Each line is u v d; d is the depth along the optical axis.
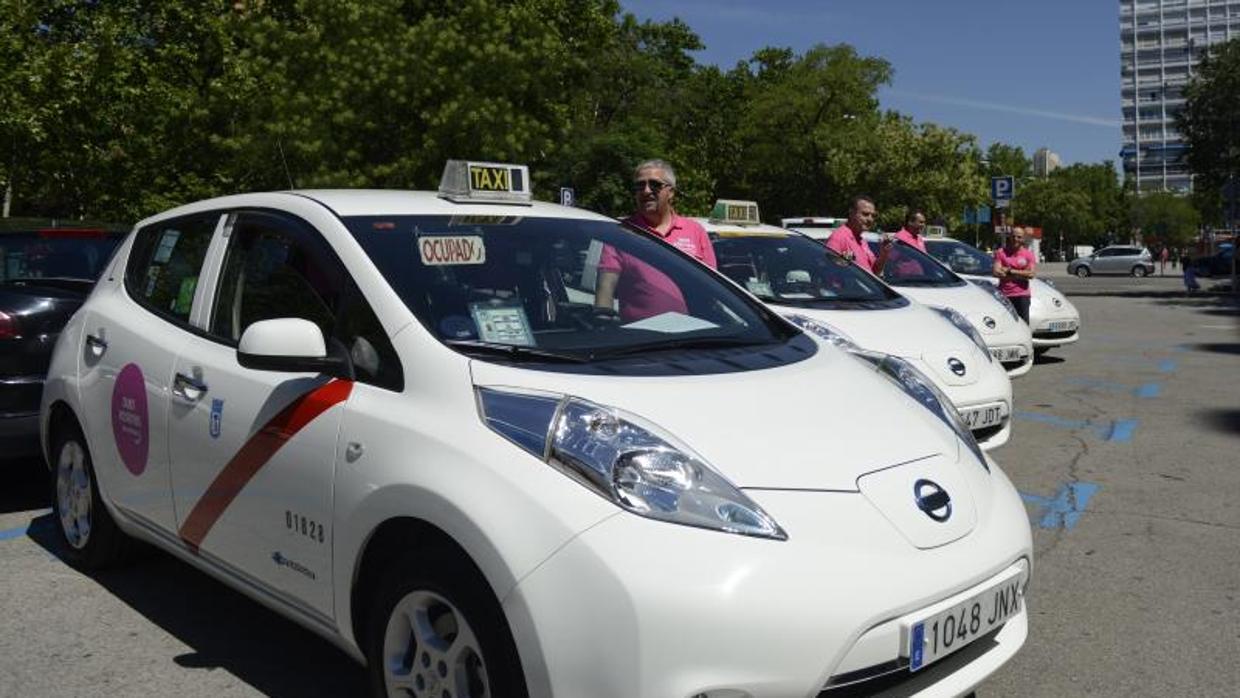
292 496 3.22
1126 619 4.19
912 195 48.78
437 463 2.75
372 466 2.92
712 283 4.06
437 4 30.91
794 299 7.19
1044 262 91.19
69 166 17.36
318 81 25.17
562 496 2.54
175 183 21.23
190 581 4.70
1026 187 99.56
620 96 43.31
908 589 2.59
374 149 26.53
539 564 2.49
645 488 2.55
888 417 3.15
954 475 3.01
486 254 3.59
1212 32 88.38
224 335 3.82
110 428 4.25
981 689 3.59
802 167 51.06
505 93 27.95
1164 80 90.69
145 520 4.10
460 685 2.73
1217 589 4.51
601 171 32.16
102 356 4.36
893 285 10.10
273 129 21.98
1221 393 9.68
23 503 6.01
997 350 9.38
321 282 3.47
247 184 22.70
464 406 2.84
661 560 2.43
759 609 2.41
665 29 48.56
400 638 2.92
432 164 26.27
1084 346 14.13
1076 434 7.85
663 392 2.92
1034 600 4.41
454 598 2.67
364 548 2.97
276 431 3.31
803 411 3.00
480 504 2.60
